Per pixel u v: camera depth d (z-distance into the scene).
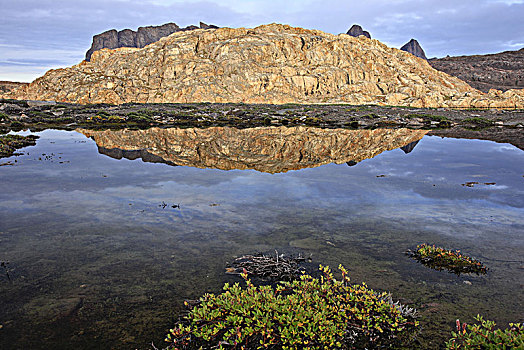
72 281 5.12
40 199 9.24
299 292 4.52
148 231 7.06
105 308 4.46
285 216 7.98
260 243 6.49
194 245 6.39
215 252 6.11
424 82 74.81
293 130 30.22
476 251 6.16
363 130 31.36
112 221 7.62
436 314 4.34
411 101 64.62
